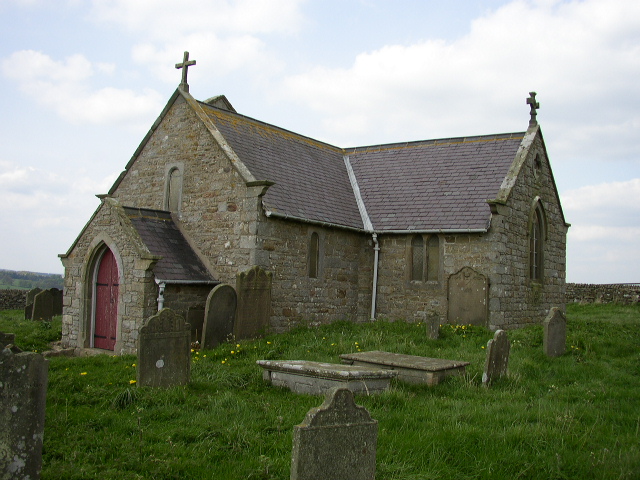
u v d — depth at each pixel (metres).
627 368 13.65
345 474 6.12
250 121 20.92
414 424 8.45
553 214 23.06
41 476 6.18
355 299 20.44
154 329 10.07
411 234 19.84
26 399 5.80
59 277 79.06
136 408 8.72
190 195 18.33
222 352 13.59
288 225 17.80
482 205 19.39
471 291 18.58
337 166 23.45
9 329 18.86
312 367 10.27
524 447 7.76
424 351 14.24
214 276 17.36
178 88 19.16
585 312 26.81
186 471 6.61
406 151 23.73
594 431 8.52
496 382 11.49
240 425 8.02
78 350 16.56
